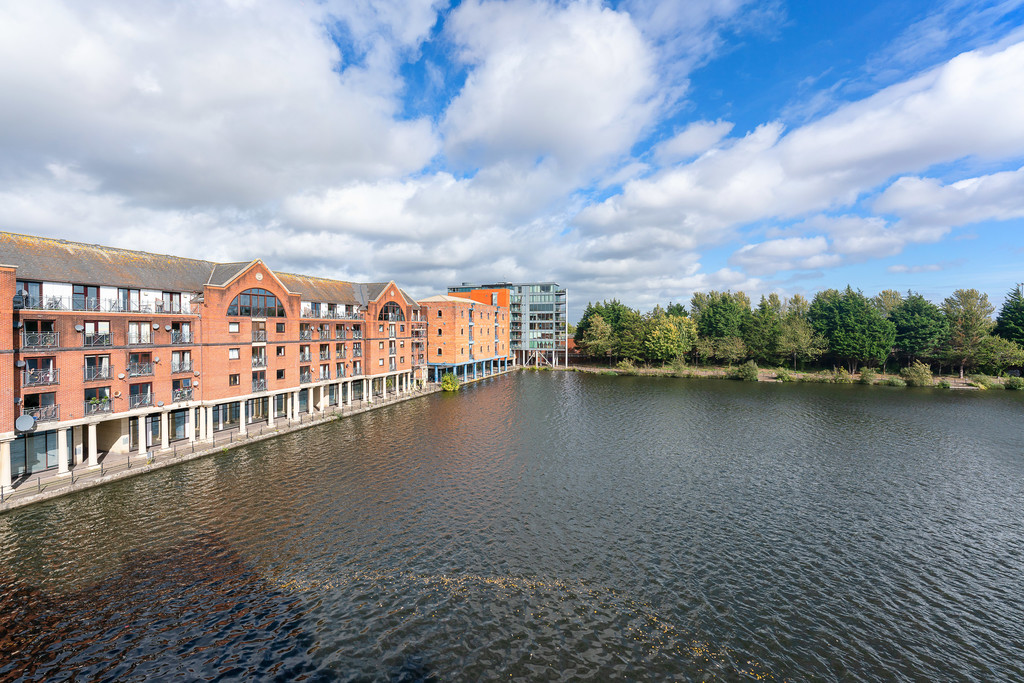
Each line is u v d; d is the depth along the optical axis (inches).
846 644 657.0
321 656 618.8
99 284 1302.9
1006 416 2187.5
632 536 956.0
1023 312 3267.7
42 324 1156.5
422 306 3095.5
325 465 1354.6
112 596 731.4
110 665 595.5
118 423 1365.7
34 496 1035.3
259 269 1728.6
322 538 919.7
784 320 4318.4
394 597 742.5
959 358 3336.6
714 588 783.7
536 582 788.6
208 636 650.8
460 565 834.8
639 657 626.2
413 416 2086.6
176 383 1470.2
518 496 1147.3
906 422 2049.7
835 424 2004.2
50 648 621.6
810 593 775.1
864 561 876.0
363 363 2381.9
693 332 4288.9
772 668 609.9
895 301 4544.8
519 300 4803.2
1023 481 1301.7
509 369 4448.8
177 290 1501.0
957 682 589.3
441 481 1238.3
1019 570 851.4
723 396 2783.0
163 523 968.3
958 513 1088.2
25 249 1198.3
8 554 840.9
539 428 1878.7
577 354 5054.1
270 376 1776.6
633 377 3836.1
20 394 1095.0
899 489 1235.9
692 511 1082.1
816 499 1162.6
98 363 1267.2
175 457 1342.3
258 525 968.3
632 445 1638.8
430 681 581.0
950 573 839.7
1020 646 655.8
